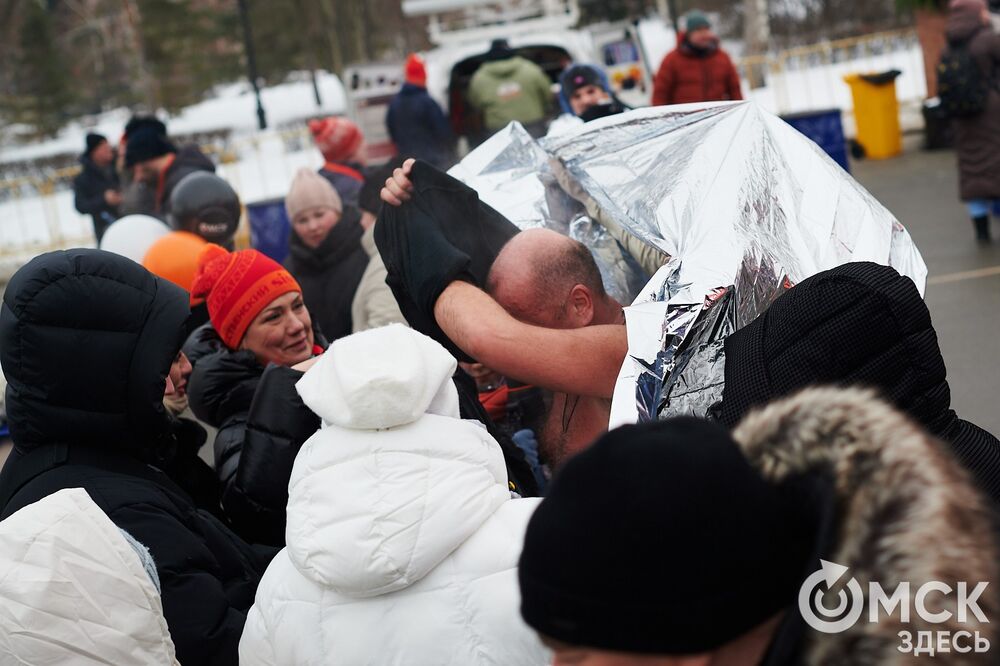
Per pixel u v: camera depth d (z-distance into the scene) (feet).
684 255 7.74
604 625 3.17
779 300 6.10
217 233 16.15
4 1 106.32
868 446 3.22
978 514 3.13
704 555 3.10
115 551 6.21
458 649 5.76
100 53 113.09
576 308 8.43
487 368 8.74
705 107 9.84
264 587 6.27
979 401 15.90
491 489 6.01
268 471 7.88
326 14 93.20
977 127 23.99
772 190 8.73
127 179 24.80
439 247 8.47
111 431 7.79
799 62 58.80
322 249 15.01
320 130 21.38
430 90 36.70
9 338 7.64
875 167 37.91
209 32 97.81
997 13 31.07
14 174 77.00
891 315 5.64
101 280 7.72
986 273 22.57
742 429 3.55
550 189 9.49
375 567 5.64
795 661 3.14
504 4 39.24
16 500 7.41
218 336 9.84
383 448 5.82
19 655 5.82
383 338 6.15
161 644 6.26
